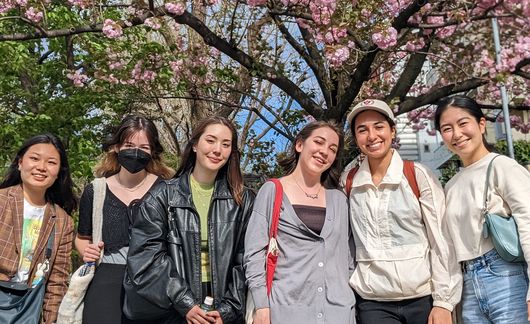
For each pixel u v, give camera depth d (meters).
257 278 2.85
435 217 2.98
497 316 2.75
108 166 3.55
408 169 3.08
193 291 2.86
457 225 2.93
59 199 3.56
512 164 2.80
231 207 3.09
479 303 2.83
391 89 8.32
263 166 8.72
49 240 3.34
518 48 6.16
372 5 5.47
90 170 7.64
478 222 2.82
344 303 2.89
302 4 6.02
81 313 3.11
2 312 3.04
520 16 5.65
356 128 3.21
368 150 3.13
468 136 2.98
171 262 2.88
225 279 2.92
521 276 2.73
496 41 6.53
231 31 6.89
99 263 3.19
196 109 9.53
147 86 8.28
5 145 8.03
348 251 3.11
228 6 7.84
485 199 2.81
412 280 2.89
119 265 3.17
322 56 7.50
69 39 8.95
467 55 7.53
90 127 8.73
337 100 7.06
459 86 7.10
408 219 2.97
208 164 3.06
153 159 3.56
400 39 6.21
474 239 2.83
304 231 2.95
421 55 7.41
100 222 3.26
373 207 3.04
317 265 2.90
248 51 7.93
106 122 9.06
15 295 3.12
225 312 2.84
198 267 2.91
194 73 8.05
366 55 5.99
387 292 2.92
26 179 3.27
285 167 3.42
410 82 7.40
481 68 6.83
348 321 2.85
